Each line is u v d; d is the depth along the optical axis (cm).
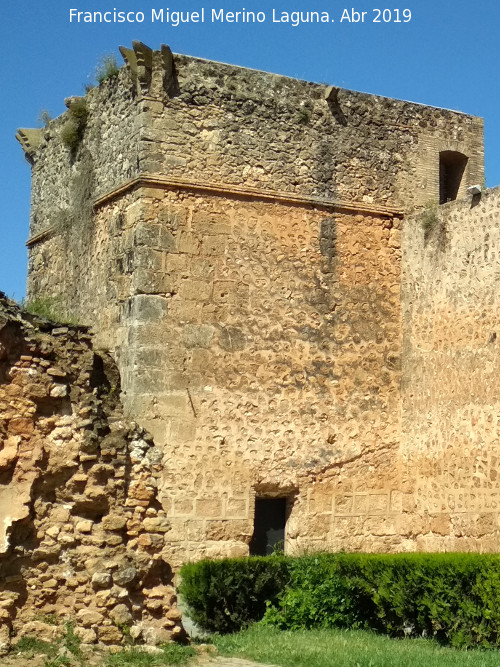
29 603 1139
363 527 2147
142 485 1230
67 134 2312
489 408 1964
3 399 1162
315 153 2200
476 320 2016
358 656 1323
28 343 1189
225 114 2112
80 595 1164
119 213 2105
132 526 1217
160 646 1204
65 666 1079
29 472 1155
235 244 2091
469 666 1277
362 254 2223
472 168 2395
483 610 1423
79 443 1197
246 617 1588
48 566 1158
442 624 1478
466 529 2000
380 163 2270
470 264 2044
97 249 2195
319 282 2169
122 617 1174
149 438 1261
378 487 2172
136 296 1997
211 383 2033
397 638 1523
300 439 2111
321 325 2159
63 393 1195
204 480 2006
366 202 2239
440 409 2095
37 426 1176
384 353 2214
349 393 2170
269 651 1347
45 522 1169
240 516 2033
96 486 1198
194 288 2041
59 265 2416
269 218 2133
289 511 2103
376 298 2222
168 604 1234
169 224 2034
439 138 2353
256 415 2072
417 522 2131
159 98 2055
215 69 2114
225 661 1230
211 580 1552
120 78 2148
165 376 1992
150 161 2030
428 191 2314
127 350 2006
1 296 1200
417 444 2152
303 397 2123
